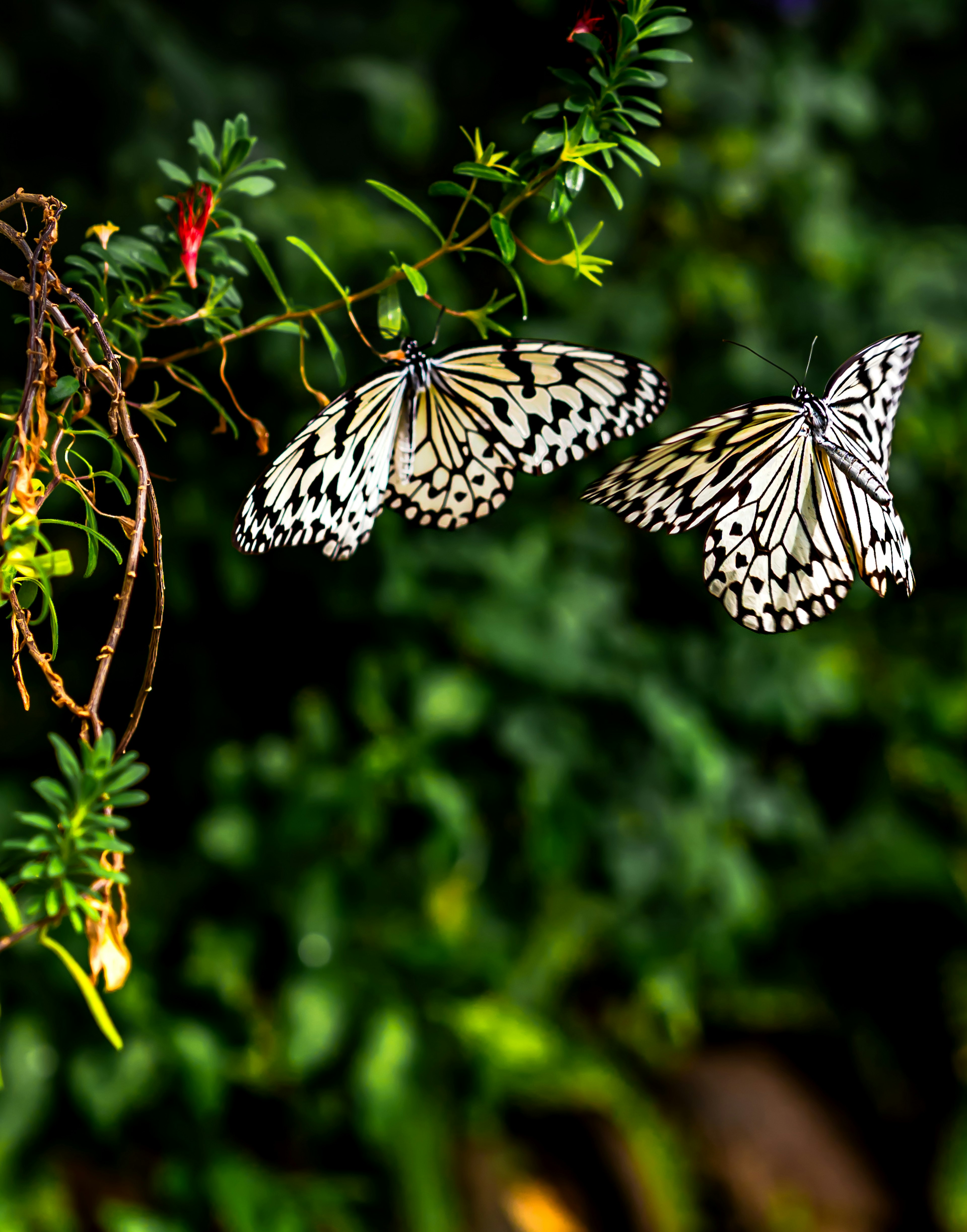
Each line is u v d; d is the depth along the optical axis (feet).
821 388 10.92
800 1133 11.02
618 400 5.73
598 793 10.62
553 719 10.52
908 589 5.76
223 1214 9.20
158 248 5.92
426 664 10.48
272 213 9.41
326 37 10.64
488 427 5.78
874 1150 11.28
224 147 5.84
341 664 10.81
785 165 10.91
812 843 11.73
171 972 10.23
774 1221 10.37
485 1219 9.62
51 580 8.38
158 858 10.75
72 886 5.60
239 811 10.33
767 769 11.84
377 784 10.18
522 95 10.61
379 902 10.49
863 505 5.74
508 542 10.74
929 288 11.38
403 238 9.82
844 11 11.58
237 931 10.21
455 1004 10.25
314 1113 9.86
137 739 10.85
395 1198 9.61
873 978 11.84
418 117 10.50
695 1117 10.94
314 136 10.53
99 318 5.84
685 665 11.14
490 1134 10.14
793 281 11.10
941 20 11.71
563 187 5.74
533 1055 10.12
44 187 9.59
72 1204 9.34
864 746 12.08
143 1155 9.73
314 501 5.73
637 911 11.00
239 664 10.88
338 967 10.08
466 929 10.68
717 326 10.73
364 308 9.72
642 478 5.71
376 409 5.76
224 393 9.83
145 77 9.56
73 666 10.46
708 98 10.75
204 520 10.00
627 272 10.71
